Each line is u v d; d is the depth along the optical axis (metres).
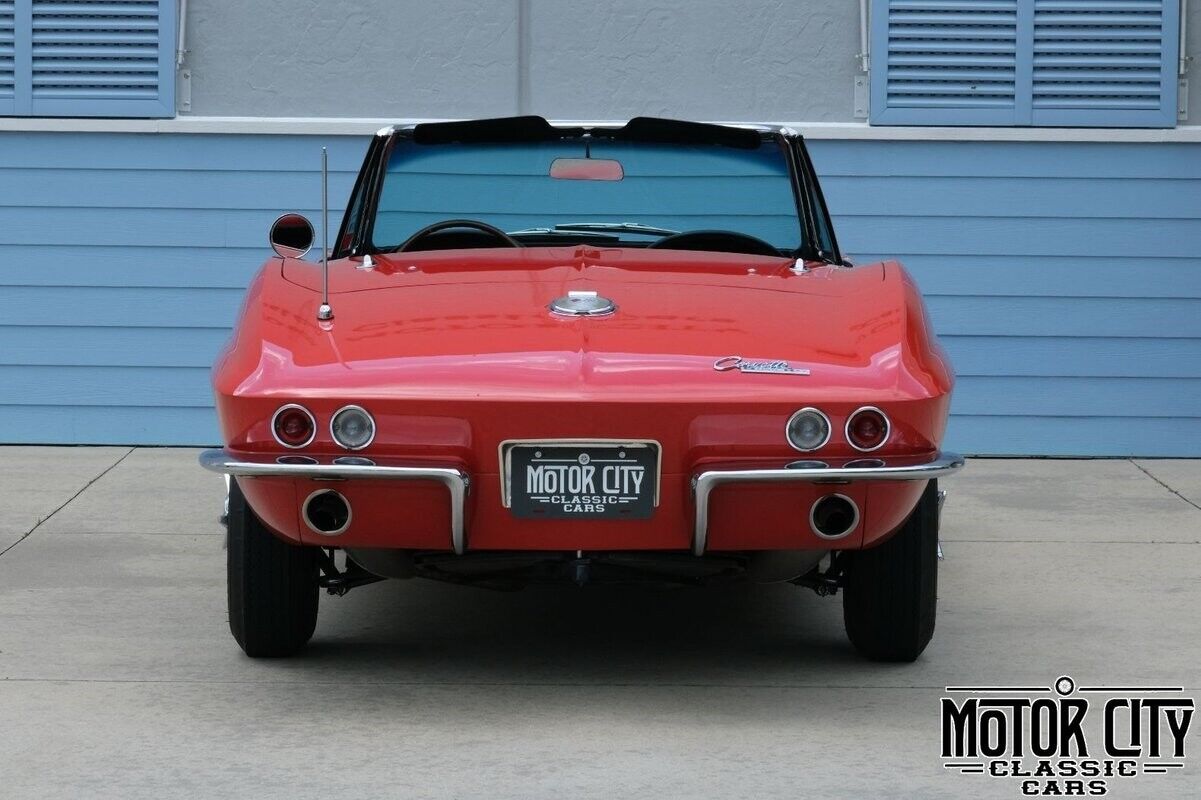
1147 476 9.26
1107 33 9.77
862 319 4.85
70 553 7.04
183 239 9.80
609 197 5.85
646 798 4.05
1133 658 5.44
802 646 5.61
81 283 9.79
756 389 4.45
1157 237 9.81
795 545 4.59
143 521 7.73
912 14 9.76
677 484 4.49
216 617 5.95
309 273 5.27
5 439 9.85
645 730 4.61
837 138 9.80
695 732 4.59
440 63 9.87
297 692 4.98
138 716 4.72
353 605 6.21
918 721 4.71
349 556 5.12
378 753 4.39
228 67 9.82
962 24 9.77
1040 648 5.57
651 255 5.57
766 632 5.82
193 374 9.85
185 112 9.83
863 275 5.29
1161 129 9.80
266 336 4.68
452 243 5.77
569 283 5.06
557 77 9.88
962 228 9.84
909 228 9.86
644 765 4.30
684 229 5.84
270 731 4.59
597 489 4.49
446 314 4.79
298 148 9.80
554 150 5.88
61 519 7.77
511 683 5.11
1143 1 9.75
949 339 9.90
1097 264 9.84
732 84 9.90
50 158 9.73
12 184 9.74
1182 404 9.88
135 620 5.88
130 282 9.80
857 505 4.54
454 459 4.45
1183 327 9.84
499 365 4.50
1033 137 9.77
